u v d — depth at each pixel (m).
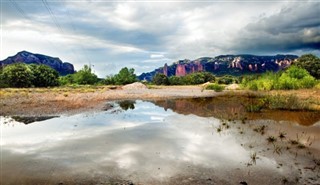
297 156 5.54
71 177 4.41
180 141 6.91
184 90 37.16
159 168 4.85
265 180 4.29
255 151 5.92
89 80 68.06
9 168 4.84
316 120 9.73
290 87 24.78
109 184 4.12
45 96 21.94
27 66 49.53
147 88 44.91
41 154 5.76
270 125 8.85
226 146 6.37
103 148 6.24
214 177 4.41
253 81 30.47
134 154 5.75
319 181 4.26
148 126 9.14
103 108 14.53
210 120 10.18
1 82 45.78
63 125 9.30
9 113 12.21
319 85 24.08
